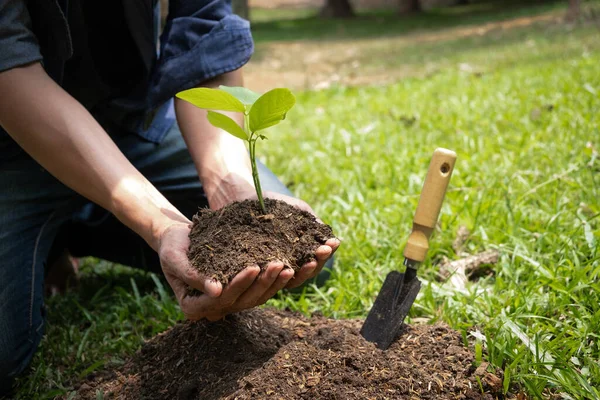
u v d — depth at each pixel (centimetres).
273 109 88
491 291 119
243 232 92
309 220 96
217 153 111
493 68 342
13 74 99
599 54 321
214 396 94
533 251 125
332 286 131
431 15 859
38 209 123
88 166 99
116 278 149
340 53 556
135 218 98
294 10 1299
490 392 94
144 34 123
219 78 120
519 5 812
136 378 106
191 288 93
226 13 123
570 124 189
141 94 130
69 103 101
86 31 119
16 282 116
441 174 100
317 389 93
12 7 100
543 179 154
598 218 131
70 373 114
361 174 179
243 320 107
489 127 205
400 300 103
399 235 141
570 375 95
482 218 140
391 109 263
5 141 121
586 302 109
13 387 113
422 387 94
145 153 135
